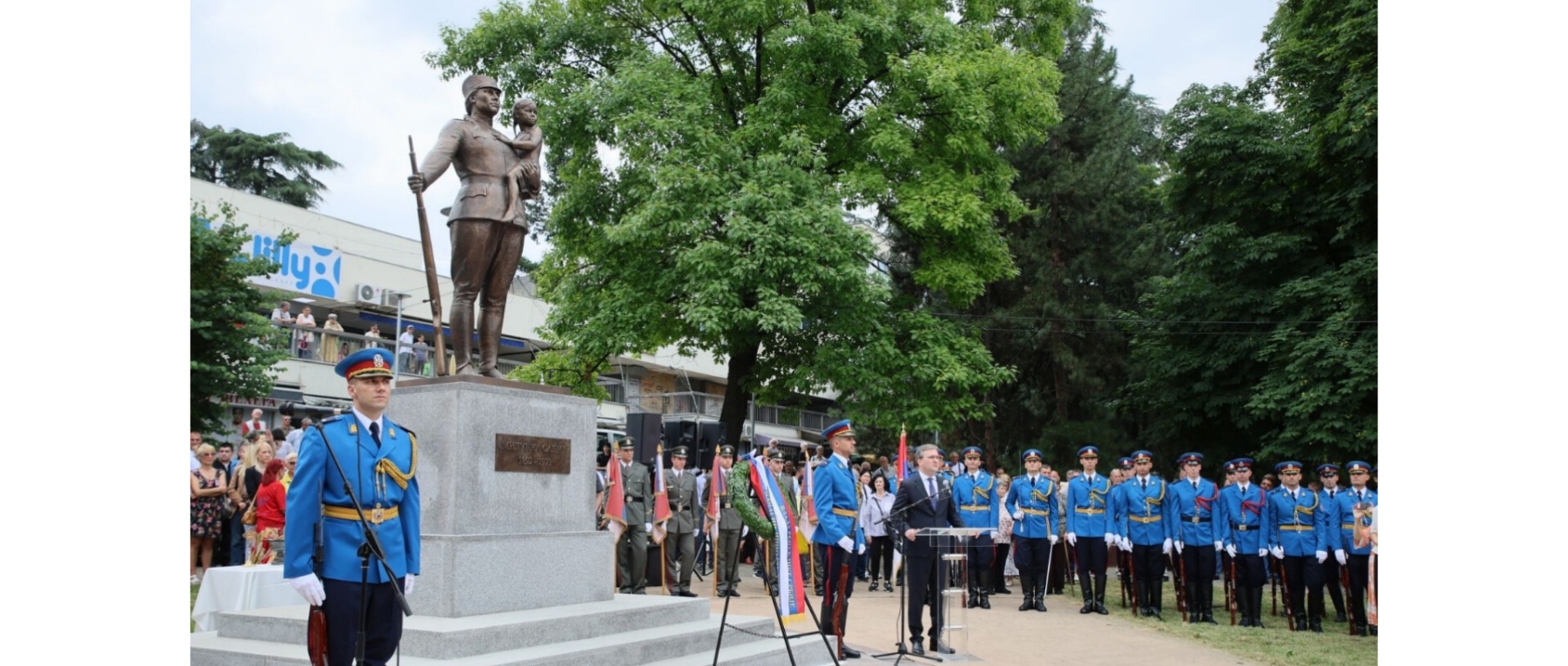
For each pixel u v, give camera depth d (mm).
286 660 6961
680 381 44938
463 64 19828
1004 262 20969
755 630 9273
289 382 28000
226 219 22547
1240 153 21812
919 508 10438
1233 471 14258
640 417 14852
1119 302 29172
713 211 17469
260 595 9625
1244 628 13555
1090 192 27922
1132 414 27766
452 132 9094
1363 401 18906
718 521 15109
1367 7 18703
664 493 14305
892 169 19828
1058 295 28250
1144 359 25266
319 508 5691
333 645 5738
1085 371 28016
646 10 20188
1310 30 20969
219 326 20516
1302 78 20922
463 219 8984
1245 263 21516
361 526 5867
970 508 14875
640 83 17953
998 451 29484
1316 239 21656
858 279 17328
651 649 8008
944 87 18297
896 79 19062
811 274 17125
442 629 7172
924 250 20312
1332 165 20406
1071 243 28766
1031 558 14969
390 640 6023
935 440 24516
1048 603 15883
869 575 18172
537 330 20969
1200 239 24188
